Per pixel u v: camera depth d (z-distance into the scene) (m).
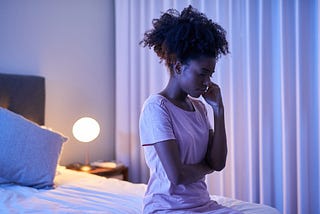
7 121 2.09
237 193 2.60
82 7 3.14
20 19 2.72
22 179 2.04
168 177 1.10
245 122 2.58
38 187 2.05
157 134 1.10
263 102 2.45
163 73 3.04
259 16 2.47
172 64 1.20
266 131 2.47
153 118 1.12
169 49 1.18
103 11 3.31
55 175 2.19
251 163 2.53
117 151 3.31
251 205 1.57
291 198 2.39
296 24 2.33
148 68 3.17
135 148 3.23
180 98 1.24
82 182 2.16
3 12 2.63
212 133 1.32
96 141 3.27
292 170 2.39
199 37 1.15
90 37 3.21
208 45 1.16
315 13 2.30
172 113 1.17
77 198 1.80
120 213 1.56
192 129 1.19
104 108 3.34
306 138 2.32
